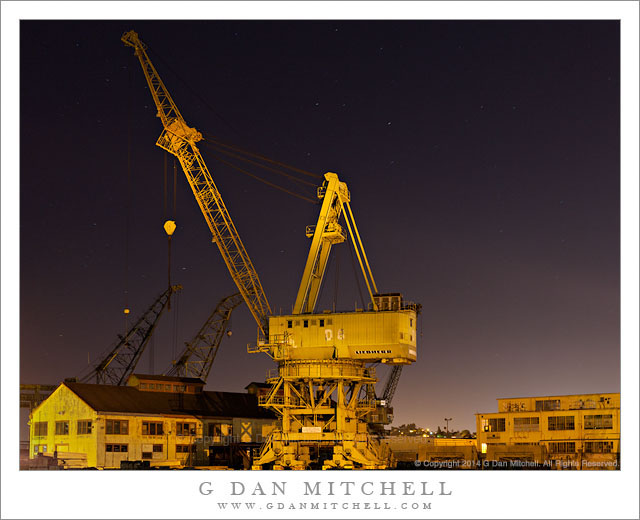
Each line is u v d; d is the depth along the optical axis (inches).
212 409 4136.3
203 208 3850.9
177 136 3801.7
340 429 3287.4
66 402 3708.2
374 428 4320.9
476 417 4421.8
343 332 3294.8
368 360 3339.1
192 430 3934.5
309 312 3440.0
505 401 4436.5
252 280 3818.9
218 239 3843.5
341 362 3307.1
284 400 3373.5
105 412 3572.8
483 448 4143.7
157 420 3782.0
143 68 3828.7
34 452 3826.3
